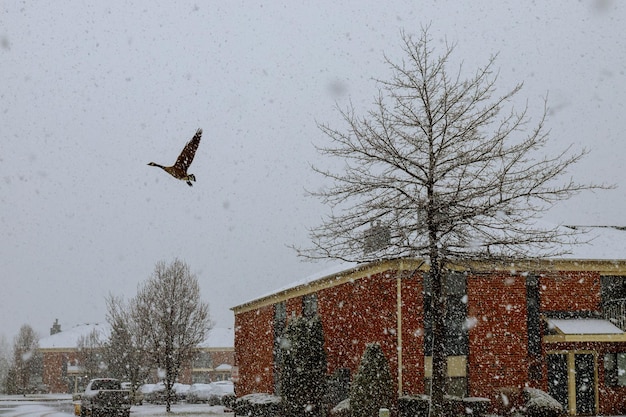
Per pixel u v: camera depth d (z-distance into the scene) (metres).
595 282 24.86
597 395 24.38
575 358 24.69
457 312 23.73
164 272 37.06
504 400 22.47
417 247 16.25
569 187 16.31
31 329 74.69
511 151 16.36
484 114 16.80
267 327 35.62
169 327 35.84
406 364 22.84
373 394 20.34
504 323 23.86
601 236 27.97
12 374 71.88
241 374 40.19
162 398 45.53
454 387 23.19
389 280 23.75
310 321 23.83
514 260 17.19
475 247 16.56
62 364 75.19
